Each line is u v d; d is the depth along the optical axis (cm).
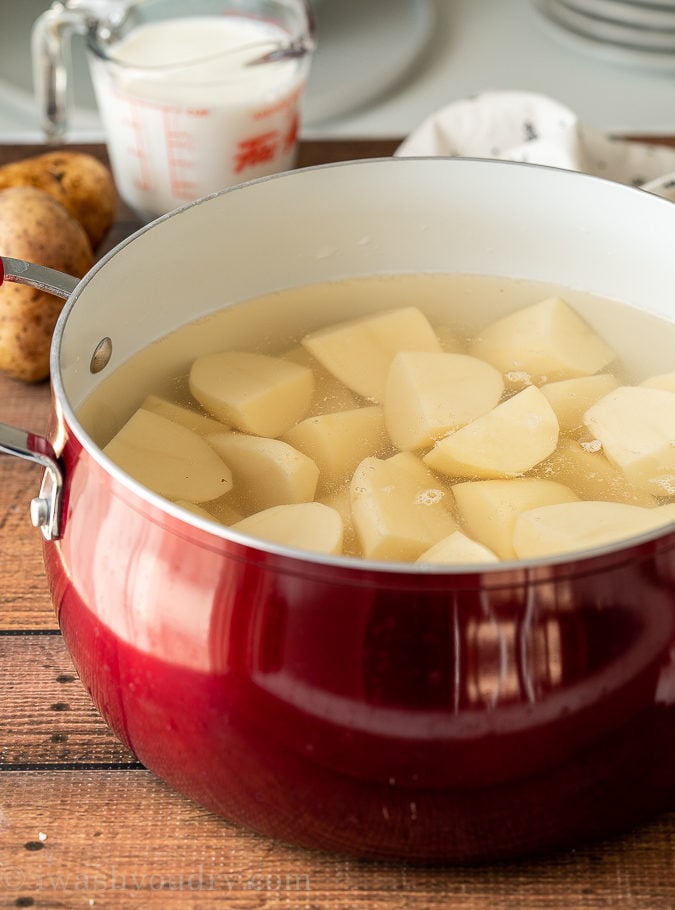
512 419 48
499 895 44
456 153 74
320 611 38
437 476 47
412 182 54
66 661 52
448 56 106
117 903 44
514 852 43
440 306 56
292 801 41
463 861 43
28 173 69
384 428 50
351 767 40
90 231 72
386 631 37
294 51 74
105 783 48
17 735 49
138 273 50
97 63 75
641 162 72
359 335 54
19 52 105
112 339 50
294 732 39
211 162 75
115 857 45
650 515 43
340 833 42
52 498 43
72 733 49
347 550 44
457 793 40
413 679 38
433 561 42
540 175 54
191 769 42
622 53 104
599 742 40
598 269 55
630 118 98
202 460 47
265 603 38
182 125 73
